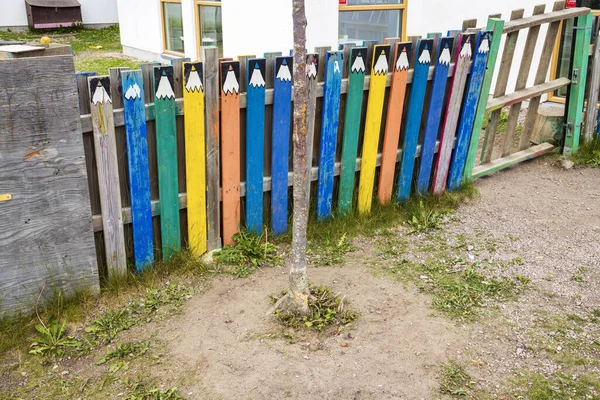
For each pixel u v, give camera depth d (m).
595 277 4.43
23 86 3.61
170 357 3.65
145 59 13.77
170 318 4.04
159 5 12.66
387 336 3.76
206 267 4.59
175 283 4.42
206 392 3.34
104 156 4.04
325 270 4.61
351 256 4.85
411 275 4.53
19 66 3.57
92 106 3.90
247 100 4.51
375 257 4.83
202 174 4.51
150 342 3.80
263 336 3.78
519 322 3.91
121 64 13.05
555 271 4.55
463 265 4.67
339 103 4.91
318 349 3.65
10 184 3.73
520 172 6.54
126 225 4.39
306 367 3.49
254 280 4.46
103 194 4.12
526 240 5.07
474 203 5.80
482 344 3.68
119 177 4.24
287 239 5.02
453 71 5.44
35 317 4.00
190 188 4.50
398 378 3.39
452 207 5.69
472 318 3.96
